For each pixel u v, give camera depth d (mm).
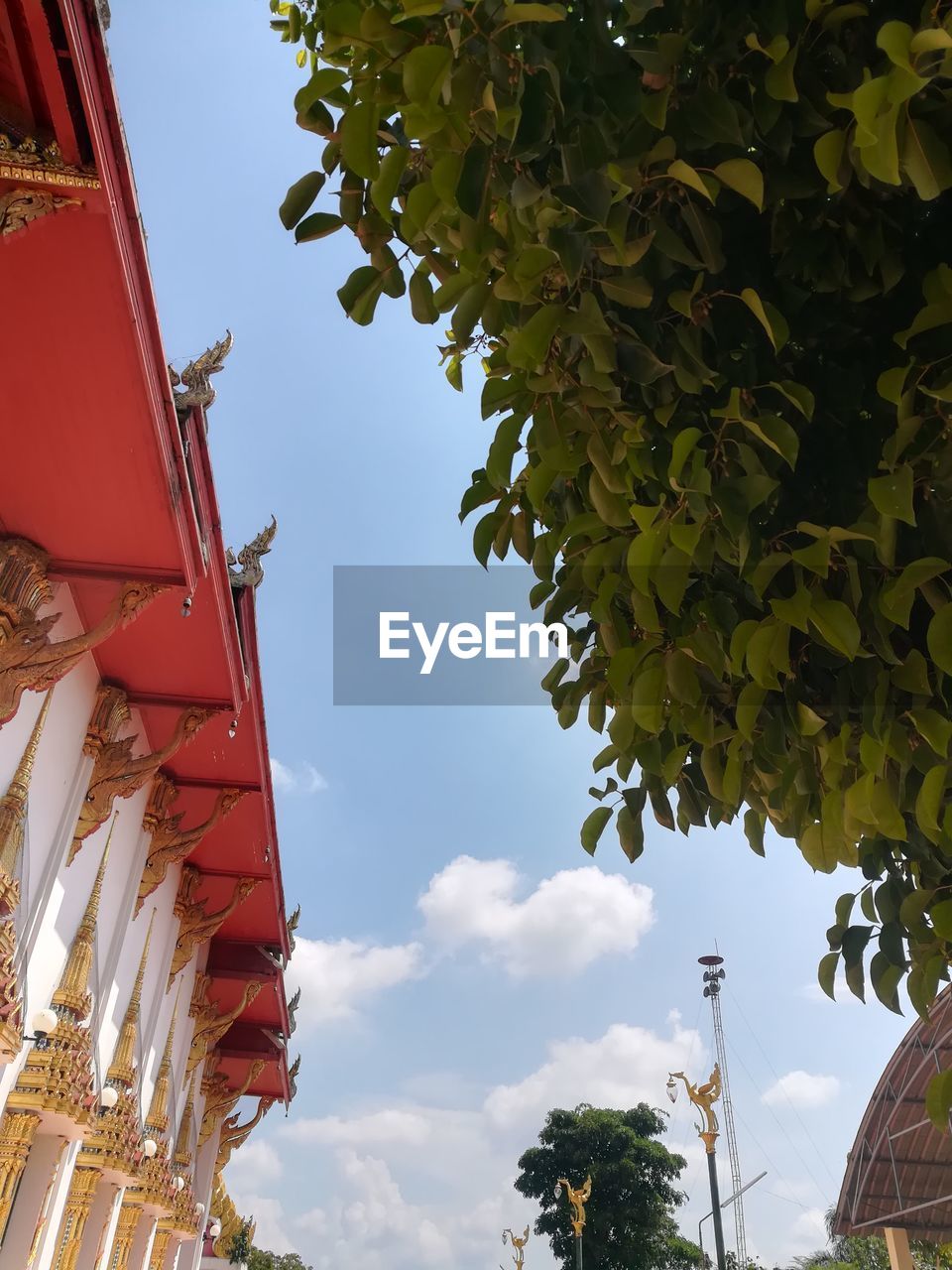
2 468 7641
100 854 10617
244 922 17875
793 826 2217
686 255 1820
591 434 2113
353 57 2139
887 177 1384
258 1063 20859
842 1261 57688
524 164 1848
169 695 10844
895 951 2133
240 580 11820
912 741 1972
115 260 6062
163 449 7441
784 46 1711
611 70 1728
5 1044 8148
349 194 2363
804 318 2020
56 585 8797
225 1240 34812
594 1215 51375
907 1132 24641
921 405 1761
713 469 2025
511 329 2188
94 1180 11086
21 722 8367
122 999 12055
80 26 5059
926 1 1513
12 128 5449
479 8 1622
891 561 1727
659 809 2582
